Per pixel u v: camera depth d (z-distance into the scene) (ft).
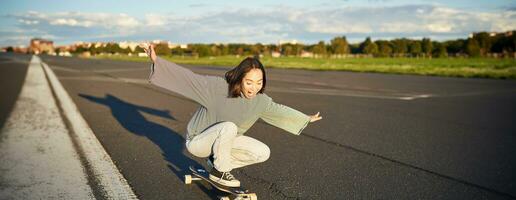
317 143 21.01
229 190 12.01
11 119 26.78
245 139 12.50
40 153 18.07
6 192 13.12
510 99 40.91
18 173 15.12
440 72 84.69
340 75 78.28
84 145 19.63
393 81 63.57
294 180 14.99
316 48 314.35
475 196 13.76
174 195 13.16
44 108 32.17
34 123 25.45
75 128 23.99
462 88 52.60
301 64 135.33
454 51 304.91
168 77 11.32
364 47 346.33
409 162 17.65
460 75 76.33
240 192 11.80
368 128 25.13
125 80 64.08
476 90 50.03
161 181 14.53
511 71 87.35
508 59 198.80
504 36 273.33
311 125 26.07
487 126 26.21
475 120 28.40
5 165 16.12
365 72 89.86
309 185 14.48
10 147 19.10
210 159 12.62
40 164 16.34
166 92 45.78
